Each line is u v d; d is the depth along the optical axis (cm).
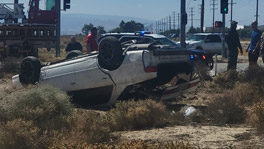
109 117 944
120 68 1168
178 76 1251
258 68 1470
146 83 1209
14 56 2741
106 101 1234
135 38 1741
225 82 1530
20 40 2747
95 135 765
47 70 1299
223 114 995
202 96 1380
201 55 1947
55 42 2814
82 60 1238
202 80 1599
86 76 1225
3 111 871
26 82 1326
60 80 1272
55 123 817
